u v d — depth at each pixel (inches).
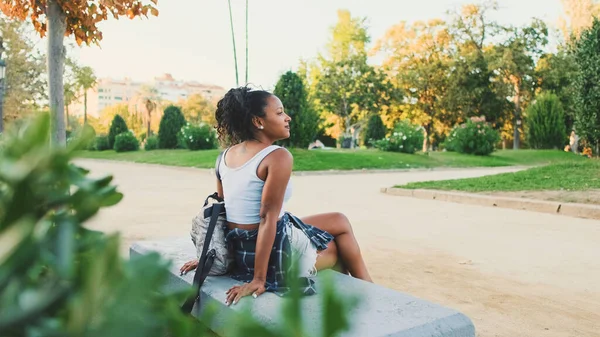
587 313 160.7
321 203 439.5
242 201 114.3
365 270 141.0
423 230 305.7
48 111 13.8
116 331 12.2
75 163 15.7
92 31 218.2
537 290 184.4
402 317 92.8
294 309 14.1
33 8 214.1
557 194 425.4
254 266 111.5
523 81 1708.9
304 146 1051.3
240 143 122.9
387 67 1925.4
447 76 1754.4
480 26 1734.7
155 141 1604.3
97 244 14.2
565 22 1654.8
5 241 12.9
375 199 471.8
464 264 221.8
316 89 1850.4
